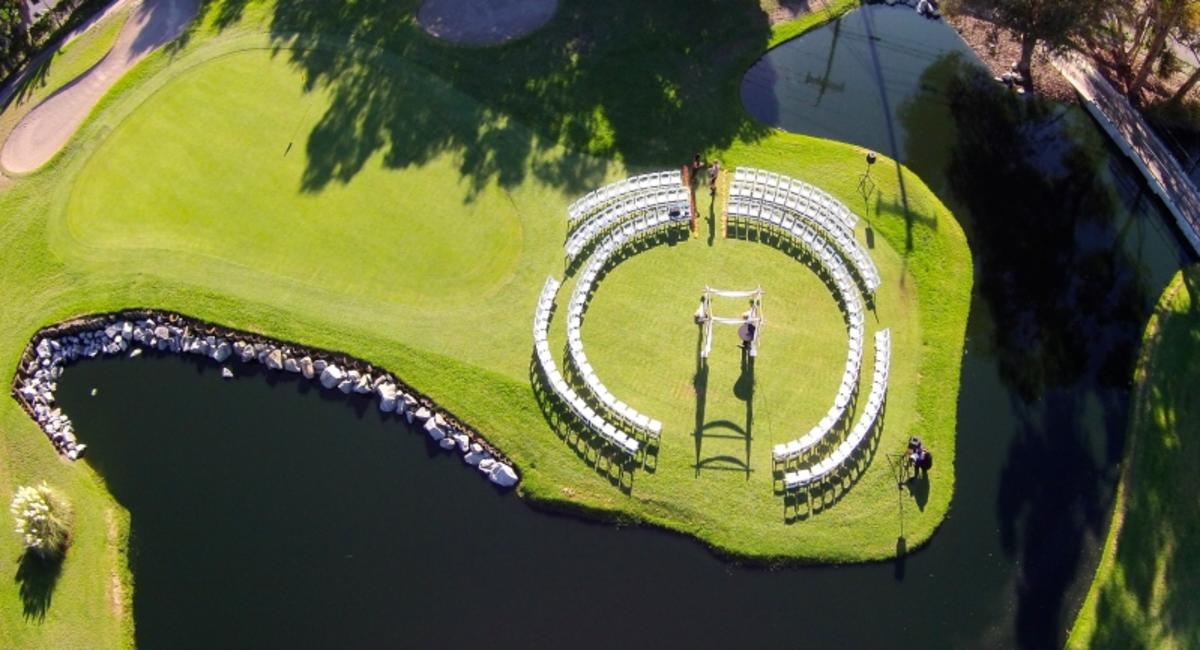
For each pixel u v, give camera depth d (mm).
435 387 32125
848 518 28938
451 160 38281
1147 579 27234
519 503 30109
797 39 43125
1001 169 37594
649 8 43281
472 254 35406
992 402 31312
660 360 32375
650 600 28047
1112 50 40719
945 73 41438
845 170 37438
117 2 45938
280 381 33250
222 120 40500
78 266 36156
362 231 36375
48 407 33031
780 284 34000
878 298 33500
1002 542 28547
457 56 41875
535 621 27781
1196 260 34438
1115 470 29625
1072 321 33062
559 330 33188
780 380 31781
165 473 31281
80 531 30062
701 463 30094
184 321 34375
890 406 30938
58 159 39656
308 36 43219
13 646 28016
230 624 28328
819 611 27656
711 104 39969
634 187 35625
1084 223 35750
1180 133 38094
